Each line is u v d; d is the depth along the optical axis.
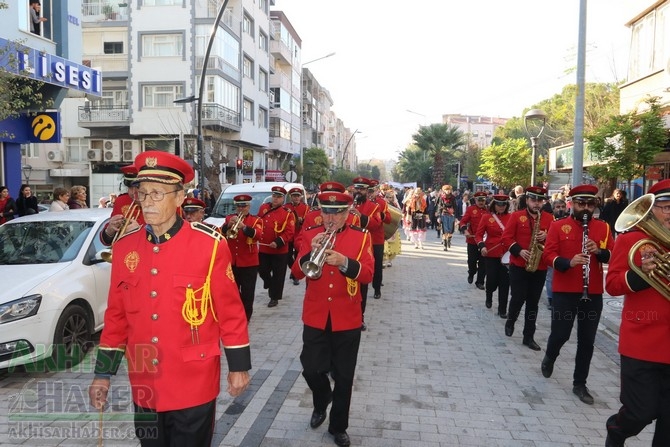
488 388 5.28
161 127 29.39
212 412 2.72
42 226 6.41
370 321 7.94
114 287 2.71
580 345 5.07
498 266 8.58
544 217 6.70
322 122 72.69
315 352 4.08
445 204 16.98
